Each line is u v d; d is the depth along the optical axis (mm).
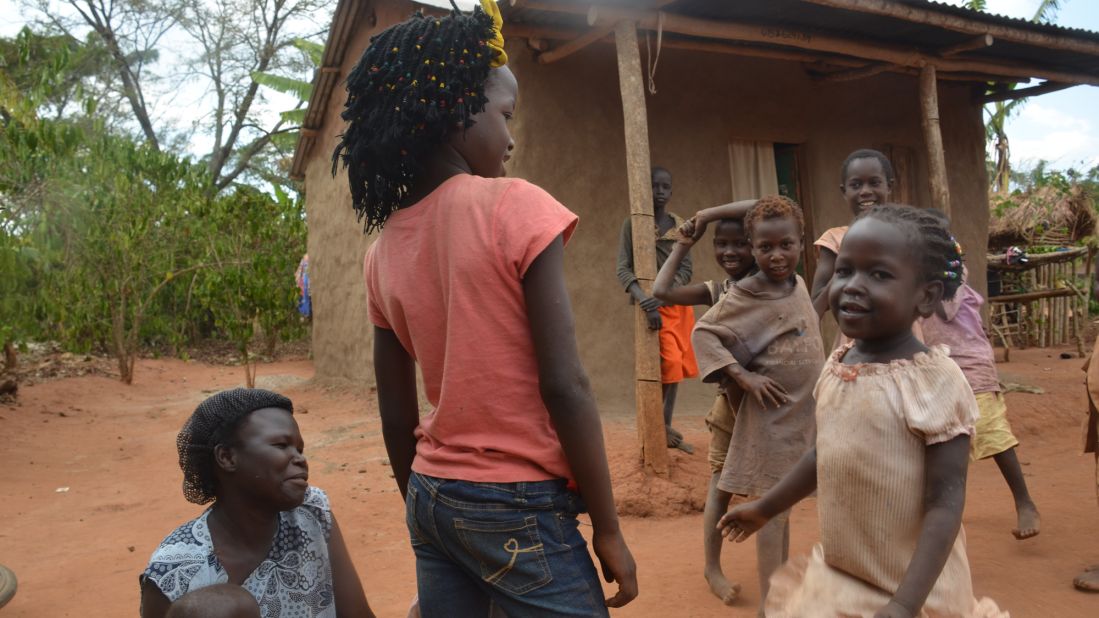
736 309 3307
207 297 10758
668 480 5121
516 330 1745
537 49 6961
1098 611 3365
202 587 1975
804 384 3219
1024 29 7172
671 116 7809
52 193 9367
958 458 1952
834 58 7914
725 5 6207
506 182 1782
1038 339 13383
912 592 1864
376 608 3699
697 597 3650
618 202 7395
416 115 1791
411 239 1855
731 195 8078
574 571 1768
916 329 3924
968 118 9719
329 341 10766
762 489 3221
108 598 4031
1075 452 6254
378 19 8633
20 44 8953
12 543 5031
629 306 7395
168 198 11805
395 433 2131
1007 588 3629
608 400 7270
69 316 11273
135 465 7164
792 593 2295
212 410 2227
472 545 1757
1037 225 13828
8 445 7727
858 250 2039
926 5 6543
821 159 8562
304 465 2266
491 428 1746
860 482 2043
